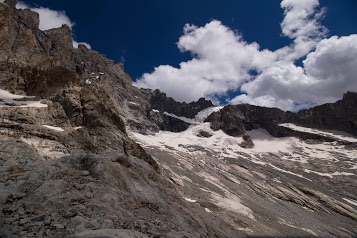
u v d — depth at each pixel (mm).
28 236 14320
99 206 17891
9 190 19125
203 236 22734
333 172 133625
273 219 69062
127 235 14469
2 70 59781
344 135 189375
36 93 58125
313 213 87250
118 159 28031
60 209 16938
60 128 42750
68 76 62844
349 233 75375
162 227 18562
